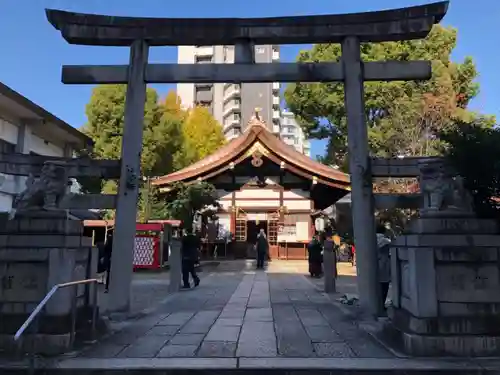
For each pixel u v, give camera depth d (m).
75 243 6.41
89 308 6.83
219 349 6.12
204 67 9.82
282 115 75.56
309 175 25.08
